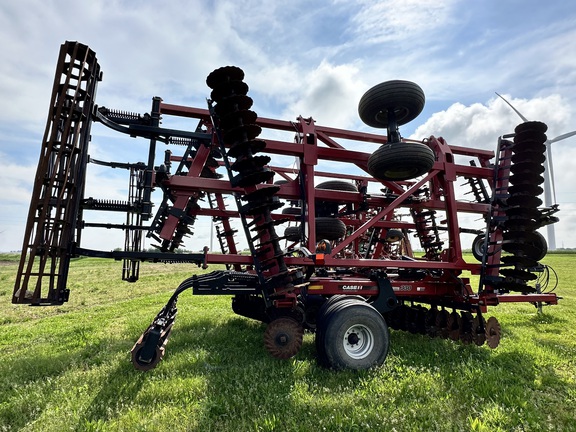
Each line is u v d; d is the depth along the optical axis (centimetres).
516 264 556
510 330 670
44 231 396
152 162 512
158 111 517
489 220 602
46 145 384
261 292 506
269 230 486
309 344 556
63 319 822
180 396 346
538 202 564
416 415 306
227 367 432
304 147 554
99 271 2389
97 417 309
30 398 348
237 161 464
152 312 867
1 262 3375
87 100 424
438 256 755
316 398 338
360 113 539
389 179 540
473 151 673
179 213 527
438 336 606
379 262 546
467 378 400
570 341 585
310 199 545
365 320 448
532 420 302
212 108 504
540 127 555
